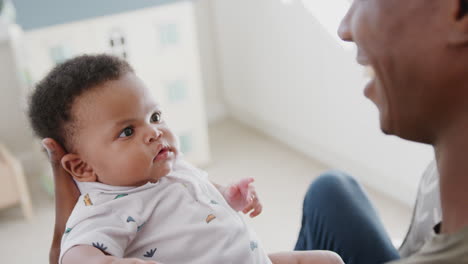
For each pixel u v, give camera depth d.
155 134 0.87
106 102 0.84
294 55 2.31
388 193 2.18
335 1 2.03
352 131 2.17
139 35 2.23
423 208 1.00
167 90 2.36
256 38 2.53
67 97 0.85
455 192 0.45
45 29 2.05
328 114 2.26
